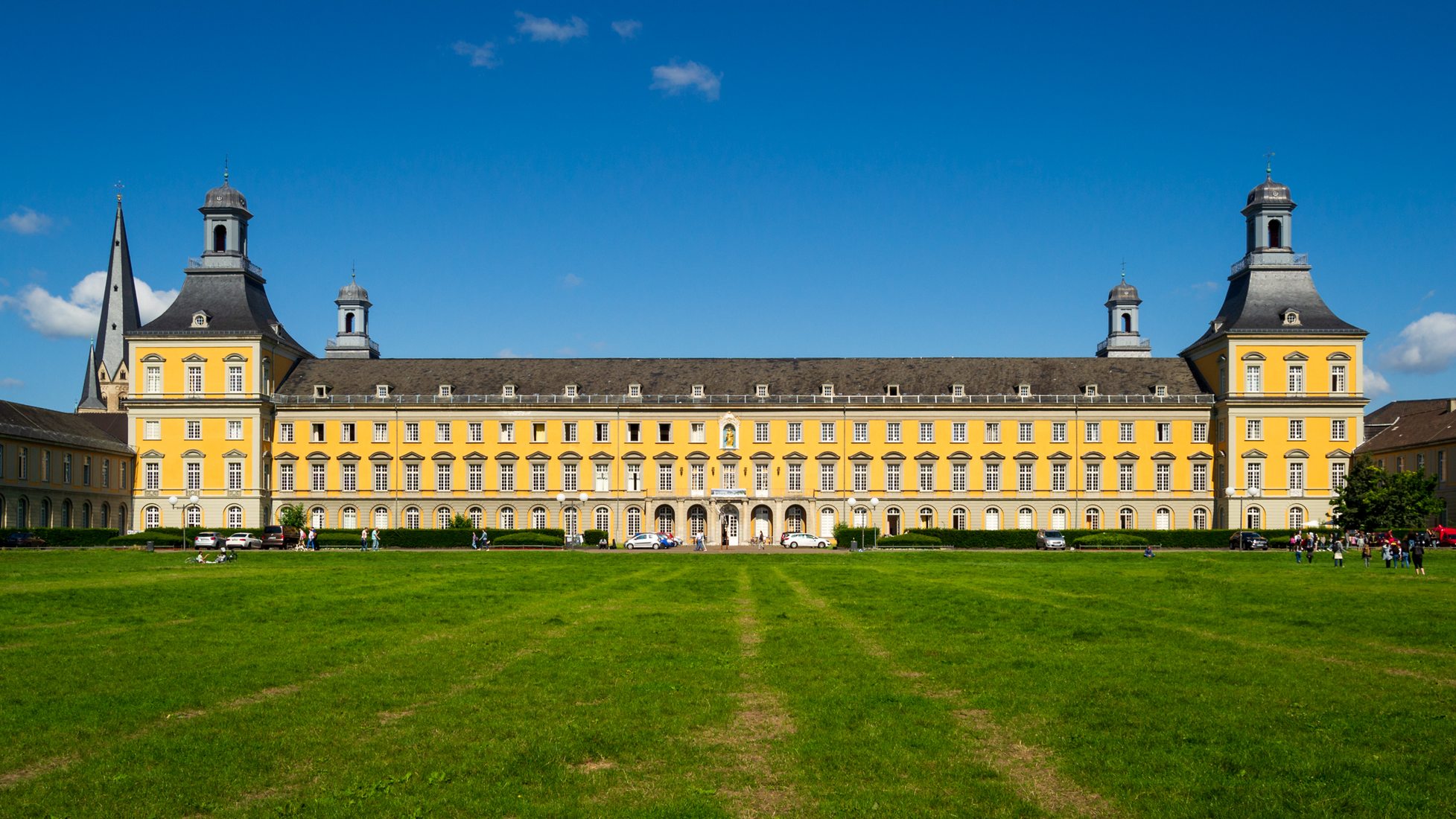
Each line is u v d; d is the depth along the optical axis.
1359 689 29.19
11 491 113.31
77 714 26.06
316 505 138.00
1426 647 36.44
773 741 24.08
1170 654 34.78
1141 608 48.16
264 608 47.56
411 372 142.75
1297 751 23.02
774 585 61.75
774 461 138.62
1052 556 97.75
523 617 44.78
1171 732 24.58
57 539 113.75
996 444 139.12
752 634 39.75
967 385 140.75
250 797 20.42
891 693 28.59
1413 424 138.12
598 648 36.22
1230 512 133.50
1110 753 22.94
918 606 49.34
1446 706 27.11
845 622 43.06
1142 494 138.38
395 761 22.44
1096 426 139.25
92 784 20.88
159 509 133.88
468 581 63.91
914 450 139.12
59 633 39.41
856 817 19.31
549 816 19.31
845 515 138.25
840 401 138.62
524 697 28.19
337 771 21.84
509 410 138.50
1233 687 29.39
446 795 20.31
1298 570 75.81
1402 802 19.88
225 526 133.12
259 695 28.64
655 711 26.61
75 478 123.94
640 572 74.19
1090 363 144.25
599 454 138.12
